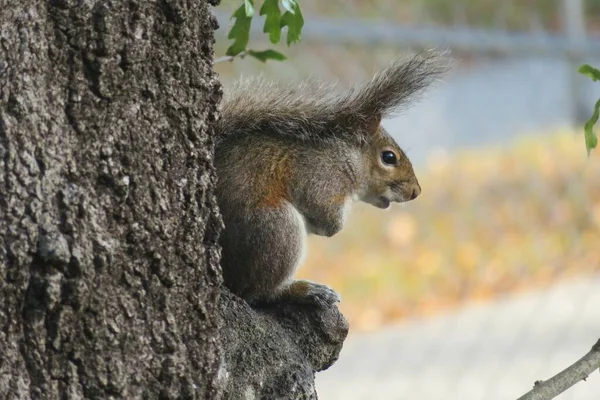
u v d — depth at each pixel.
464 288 16.70
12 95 4.87
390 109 8.62
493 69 22.91
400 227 18.45
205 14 5.59
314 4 19.00
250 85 8.04
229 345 6.34
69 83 5.02
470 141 22.02
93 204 4.99
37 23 4.97
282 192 7.59
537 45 17.17
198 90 5.48
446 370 13.25
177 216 5.32
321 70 19.27
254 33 15.50
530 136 20.75
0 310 4.71
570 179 18.28
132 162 5.16
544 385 6.40
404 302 16.47
